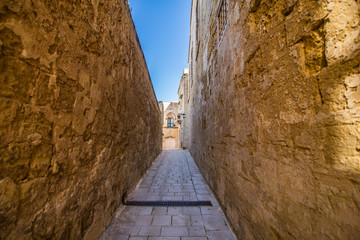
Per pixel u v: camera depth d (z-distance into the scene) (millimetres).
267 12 1373
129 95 3336
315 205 841
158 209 2838
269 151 1286
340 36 738
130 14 3340
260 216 1423
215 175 3297
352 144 675
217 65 3121
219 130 2957
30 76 994
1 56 821
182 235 2156
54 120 1202
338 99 737
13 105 881
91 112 1755
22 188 927
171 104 24750
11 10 864
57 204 1219
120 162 2814
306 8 921
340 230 705
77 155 1493
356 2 687
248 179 1685
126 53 3068
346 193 685
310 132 879
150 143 6777
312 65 909
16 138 896
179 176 5188
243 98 1821
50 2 1164
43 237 1074
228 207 2393
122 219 2502
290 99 1047
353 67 684
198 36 6293
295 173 989
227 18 2486
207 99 4305
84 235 1605
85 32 1642
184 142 14484
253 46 1587
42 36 1089
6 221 823
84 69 1620
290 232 1027
